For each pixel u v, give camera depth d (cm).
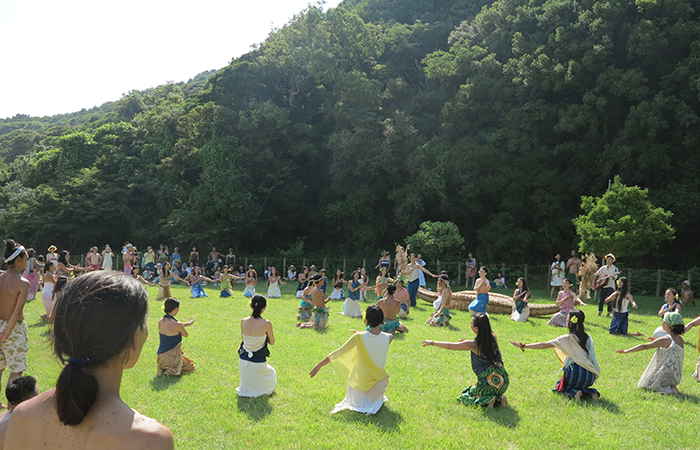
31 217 3394
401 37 3622
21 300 558
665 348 696
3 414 223
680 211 2255
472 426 550
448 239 2536
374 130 3108
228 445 491
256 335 635
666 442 516
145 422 150
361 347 591
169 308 722
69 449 145
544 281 2367
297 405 609
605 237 1781
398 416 578
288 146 3412
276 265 2917
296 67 3397
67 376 140
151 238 3488
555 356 893
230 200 2970
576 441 512
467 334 1089
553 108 2588
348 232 3195
